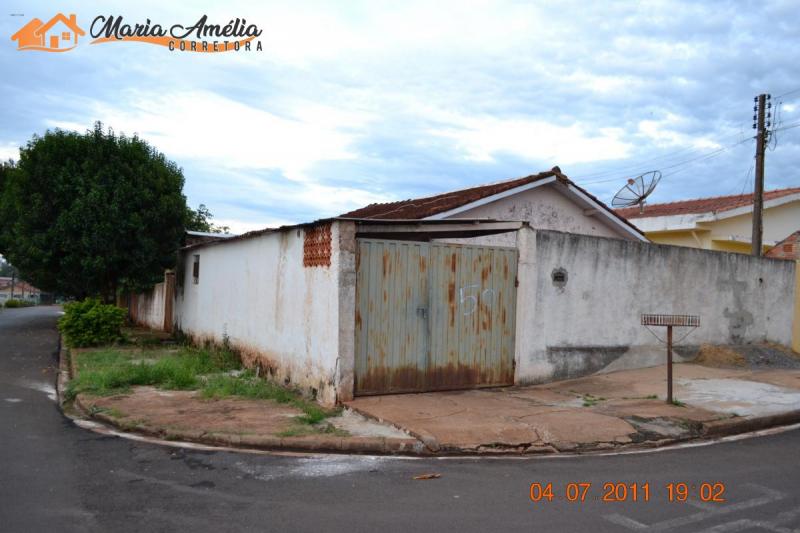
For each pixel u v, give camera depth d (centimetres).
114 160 1597
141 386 948
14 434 687
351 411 772
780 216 2098
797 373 1130
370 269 842
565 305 1016
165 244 1698
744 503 493
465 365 918
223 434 659
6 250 1997
